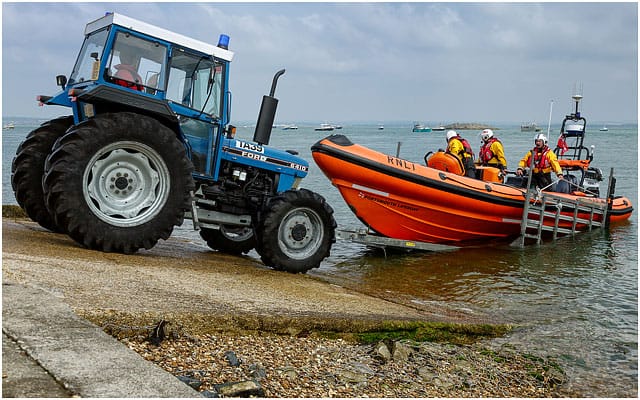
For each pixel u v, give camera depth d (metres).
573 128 13.26
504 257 9.10
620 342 4.94
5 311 3.04
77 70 5.84
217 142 6.21
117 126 5.16
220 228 7.10
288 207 6.47
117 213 5.26
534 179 11.97
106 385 2.33
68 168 4.95
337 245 9.67
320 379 3.28
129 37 5.48
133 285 4.05
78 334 2.85
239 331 3.68
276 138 59.56
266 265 6.75
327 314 4.17
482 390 3.62
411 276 7.50
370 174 8.94
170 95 5.77
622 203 13.30
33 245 4.99
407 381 3.50
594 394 3.85
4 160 19.66
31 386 2.26
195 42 5.86
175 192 5.46
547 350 4.65
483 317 5.47
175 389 2.38
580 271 8.05
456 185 9.62
